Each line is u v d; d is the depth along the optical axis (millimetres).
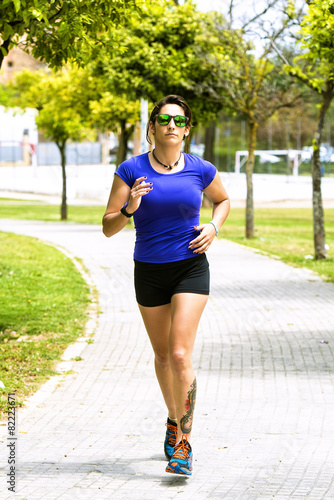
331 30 13453
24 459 5191
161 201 4738
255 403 6637
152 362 8266
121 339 9516
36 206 48906
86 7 8844
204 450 5398
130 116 30156
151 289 4902
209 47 23234
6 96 48844
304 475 4859
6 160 71125
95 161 65125
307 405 6562
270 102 23094
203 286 4840
